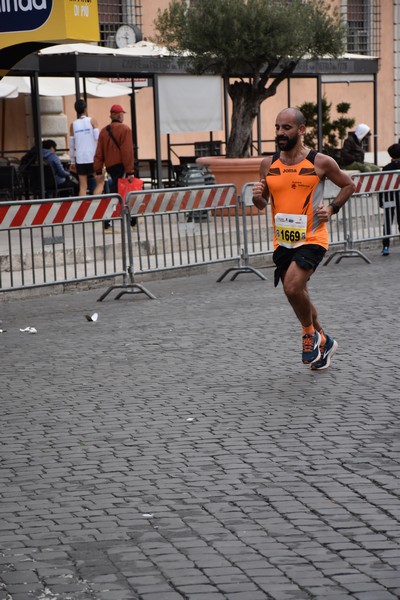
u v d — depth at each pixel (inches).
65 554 233.9
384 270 702.5
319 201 398.9
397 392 373.4
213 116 1086.4
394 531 242.4
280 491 271.9
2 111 1167.6
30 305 608.4
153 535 244.2
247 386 390.0
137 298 622.8
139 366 431.8
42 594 213.2
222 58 922.7
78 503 267.7
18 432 337.4
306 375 404.8
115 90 1130.7
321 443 313.3
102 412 359.3
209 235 694.5
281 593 210.7
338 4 1610.5
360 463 292.8
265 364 427.2
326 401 363.6
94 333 510.0
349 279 663.1
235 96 979.3
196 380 402.9
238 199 706.2
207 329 508.7
